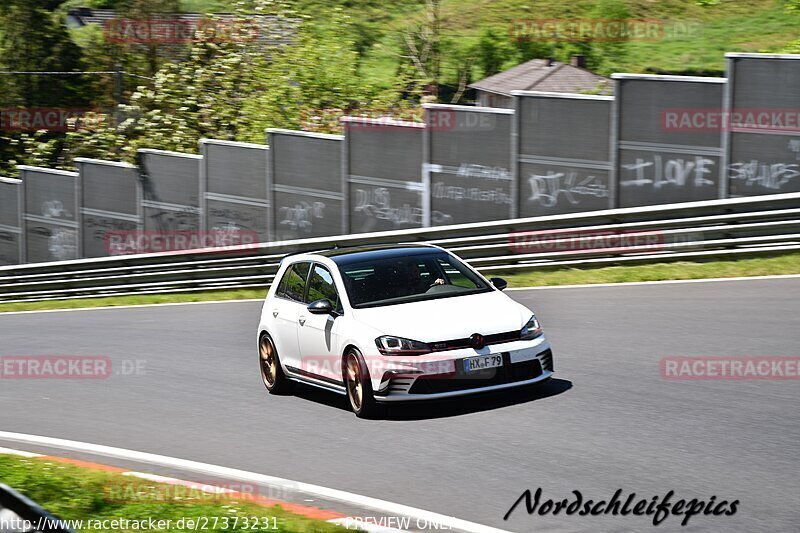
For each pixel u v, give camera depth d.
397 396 33.34
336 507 25.94
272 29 125.19
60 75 172.62
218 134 120.12
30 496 28.06
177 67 124.38
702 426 30.56
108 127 122.00
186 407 40.41
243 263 82.25
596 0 183.50
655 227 62.91
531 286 62.97
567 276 63.59
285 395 40.84
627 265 63.41
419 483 27.42
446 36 182.50
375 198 81.12
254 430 35.38
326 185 84.00
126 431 37.41
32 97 172.38
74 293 91.62
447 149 76.56
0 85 173.38
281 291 41.66
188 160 93.62
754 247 59.53
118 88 144.88
